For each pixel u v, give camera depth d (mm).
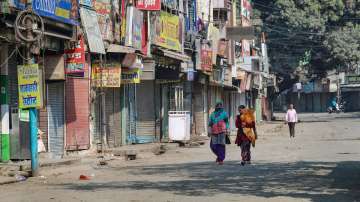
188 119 39781
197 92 52969
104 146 33125
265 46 82375
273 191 17016
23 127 25641
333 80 122875
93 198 16000
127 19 34312
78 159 26328
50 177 21453
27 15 21188
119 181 20141
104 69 31250
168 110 43125
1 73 24984
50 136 28219
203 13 53312
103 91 33000
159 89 41094
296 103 132125
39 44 22844
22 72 20875
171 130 39312
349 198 15562
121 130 36000
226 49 58719
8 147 25188
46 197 16359
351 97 128750
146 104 39469
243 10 71250
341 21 82750
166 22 40719
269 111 92438
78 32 27406
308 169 23031
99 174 22531
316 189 17359
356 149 33969
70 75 28531
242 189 17547
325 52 83188
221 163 26266
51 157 27547
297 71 86375
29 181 20281
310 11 80750
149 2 36031
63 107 29172
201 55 48781
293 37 82125
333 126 66250
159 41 39375
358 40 81938
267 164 25500
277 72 86875
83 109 30188
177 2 43938
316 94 130250
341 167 23688
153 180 20312
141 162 28125
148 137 39562
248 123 25594
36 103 20953
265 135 51312
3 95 25047
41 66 25156
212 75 54406
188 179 20438
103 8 31984
